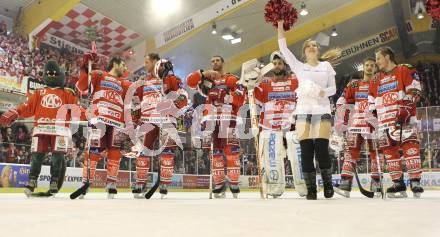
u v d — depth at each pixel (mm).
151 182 11805
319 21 17562
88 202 3605
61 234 1332
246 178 12875
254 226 1563
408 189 10711
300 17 17625
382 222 1703
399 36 19469
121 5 14594
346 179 5891
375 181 6172
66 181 10156
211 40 17719
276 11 4680
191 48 17688
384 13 18219
